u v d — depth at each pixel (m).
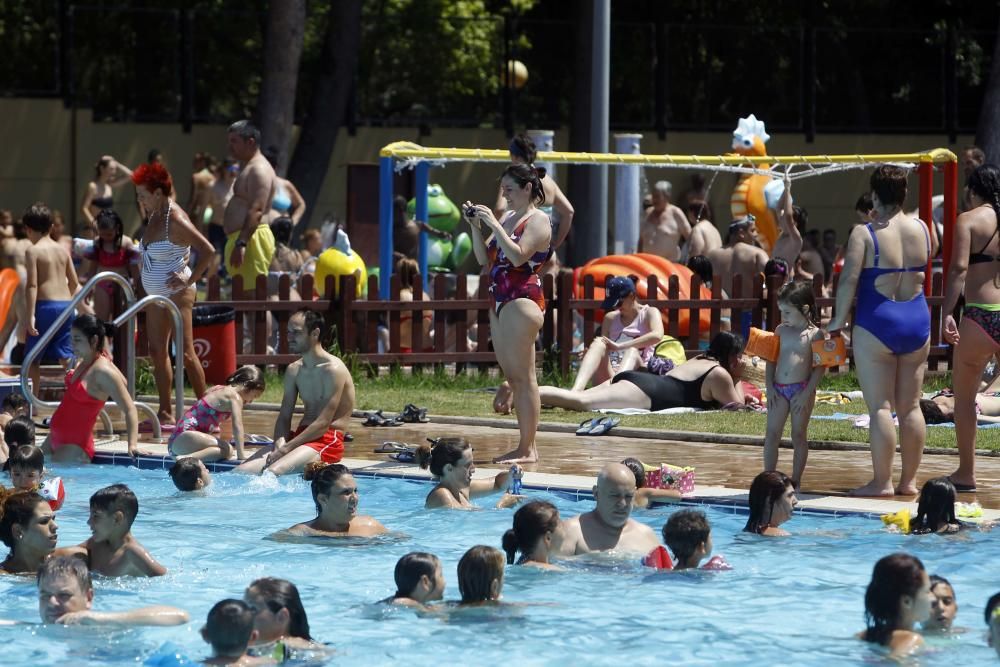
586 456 23.67
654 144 63.53
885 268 19.66
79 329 23.44
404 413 27.75
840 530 18.27
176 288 26.39
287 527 18.81
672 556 16.59
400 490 21.20
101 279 25.58
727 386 28.75
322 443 22.81
